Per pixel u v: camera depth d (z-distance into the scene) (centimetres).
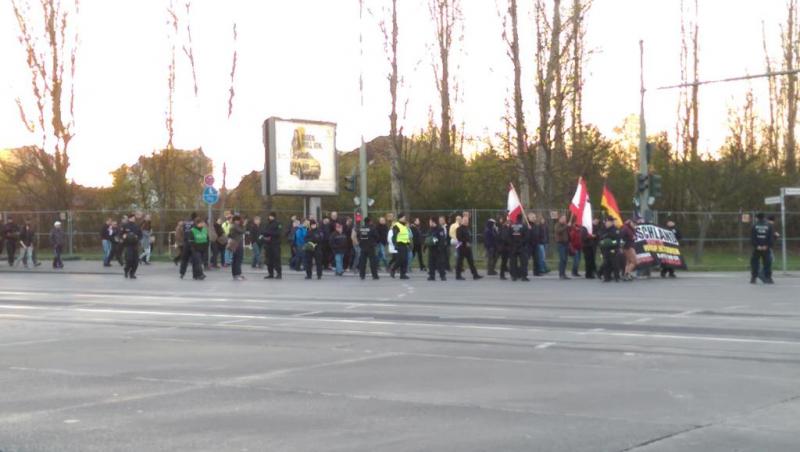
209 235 3222
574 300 1891
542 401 859
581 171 3716
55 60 4497
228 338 1332
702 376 980
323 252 3152
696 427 750
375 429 753
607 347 1195
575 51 3588
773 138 5194
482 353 1159
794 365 1048
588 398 870
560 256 2716
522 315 1585
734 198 4306
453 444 700
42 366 1094
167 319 1593
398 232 2722
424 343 1253
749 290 2181
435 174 4356
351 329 1415
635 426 754
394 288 2288
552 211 3203
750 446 689
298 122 3647
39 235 4288
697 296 1989
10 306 1870
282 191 3594
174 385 962
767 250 2450
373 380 978
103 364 1104
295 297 2009
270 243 2725
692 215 3769
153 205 5256
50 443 716
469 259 2669
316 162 3703
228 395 905
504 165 3881
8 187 4862
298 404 858
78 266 3528
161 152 4872
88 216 4197
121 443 714
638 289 2233
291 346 1241
